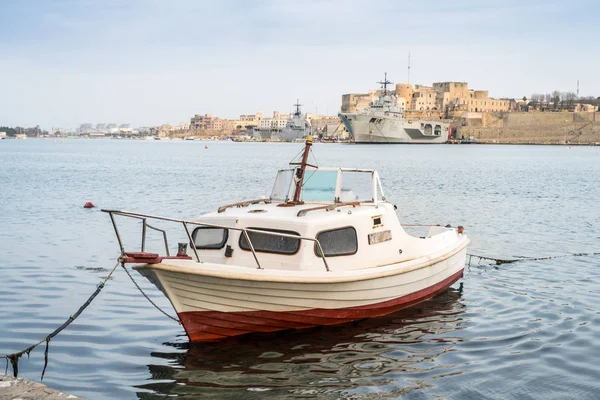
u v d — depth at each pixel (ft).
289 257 40.06
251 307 38.65
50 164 286.66
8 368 35.17
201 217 43.01
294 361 36.55
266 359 36.78
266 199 47.57
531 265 66.03
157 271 35.70
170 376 34.24
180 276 36.11
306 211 41.73
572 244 79.97
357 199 46.16
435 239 50.52
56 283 54.19
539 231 91.56
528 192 156.87
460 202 131.34
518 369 35.65
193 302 37.42
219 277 36.37
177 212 109.19
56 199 129.29
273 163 315.17
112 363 36.04
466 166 293.43
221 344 39.17
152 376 34.24
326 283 39.14
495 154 485.15
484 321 44.96
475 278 59.47
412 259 47.21
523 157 426.51
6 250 69.05
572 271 63.05
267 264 40.37
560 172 250.37
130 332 41.39
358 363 36.47
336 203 45.16
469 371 35.40
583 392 32.48
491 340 40.78
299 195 46.06
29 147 654.94
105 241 76.13
